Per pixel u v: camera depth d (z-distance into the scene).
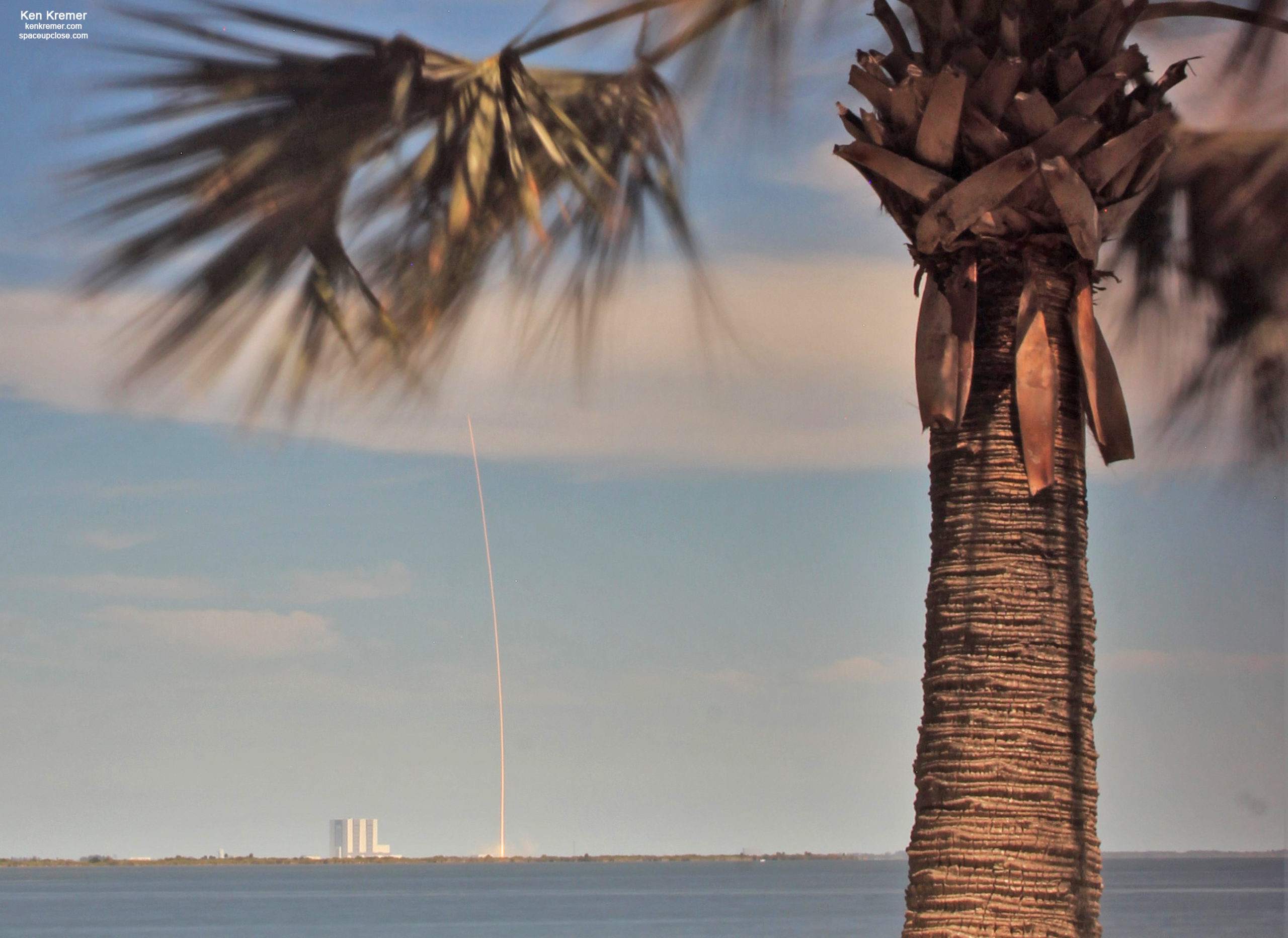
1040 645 5.17
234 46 4.61
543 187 5.44
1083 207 5.17
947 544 5.37
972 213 5.20
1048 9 5.25
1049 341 5.29
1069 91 5.22
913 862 5.21
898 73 5.52
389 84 4.90
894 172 5.31
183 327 4.46
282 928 133.38
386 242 5.11
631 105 5.51
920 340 5.44
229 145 4.57
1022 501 5.28
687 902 196.00
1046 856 4.99
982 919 4.95
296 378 4.75
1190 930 105.44
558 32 5.32
